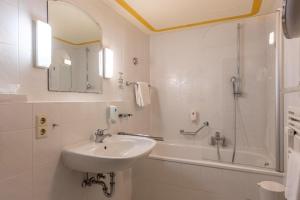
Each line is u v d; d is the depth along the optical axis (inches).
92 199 62.4
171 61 110.2
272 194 50.2
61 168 50.6
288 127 47.9
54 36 51.9
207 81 101.4
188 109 106.0
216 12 83.7
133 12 82.7
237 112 94.2
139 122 100.7
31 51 45.2
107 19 74.9
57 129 49.3
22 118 40.6
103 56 71.6
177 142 108.3
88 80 64.1
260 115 89.4
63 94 54.7
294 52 53.4
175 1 73.9
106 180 68.5
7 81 40.1
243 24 92.3
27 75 44.3
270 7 78.9
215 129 99.0
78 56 60.2
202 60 102.6
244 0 73.5
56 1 52.5
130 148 63.2
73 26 58.3
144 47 108.8
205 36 101.6
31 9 45.4
